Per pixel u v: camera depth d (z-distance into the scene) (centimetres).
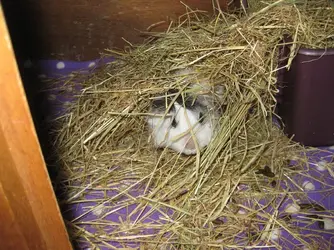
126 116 30
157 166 30
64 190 29
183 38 33
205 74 29
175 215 27
